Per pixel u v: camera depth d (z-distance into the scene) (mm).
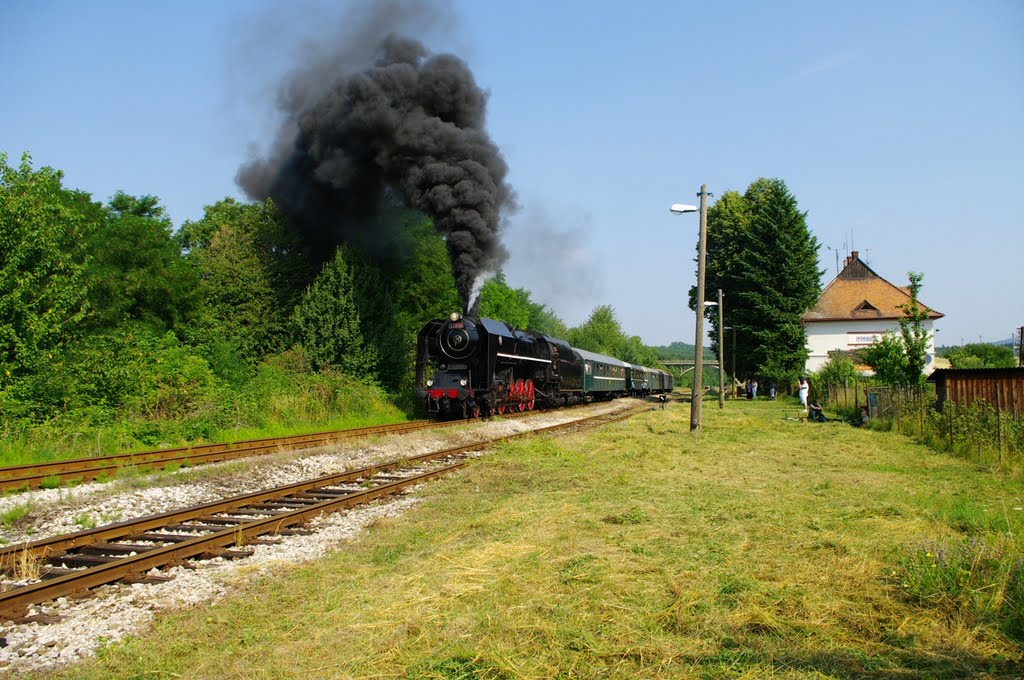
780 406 34062
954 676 3969
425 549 6773
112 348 17812
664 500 8898
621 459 13148
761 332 44438
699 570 5871
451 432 17906
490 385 22297
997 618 4773
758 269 45094
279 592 5641
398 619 4961
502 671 4113
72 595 5398
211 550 6688
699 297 19406
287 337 30797
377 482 10891
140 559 6051
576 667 4164
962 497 9078
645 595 5328
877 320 49000
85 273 21656
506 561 6176
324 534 7555
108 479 10578
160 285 25875
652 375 60344
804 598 5176
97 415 14594
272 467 11992
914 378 23609
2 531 7605
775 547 6578
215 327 28547
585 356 36656
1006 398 16219
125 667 4312
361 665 4242
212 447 13992
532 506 8547
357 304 27703
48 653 4477
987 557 5633
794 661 4172
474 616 4941
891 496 9109
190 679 4148
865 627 4707
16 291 15297
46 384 14633
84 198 24969
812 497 9117
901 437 17188
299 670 4219
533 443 14906
